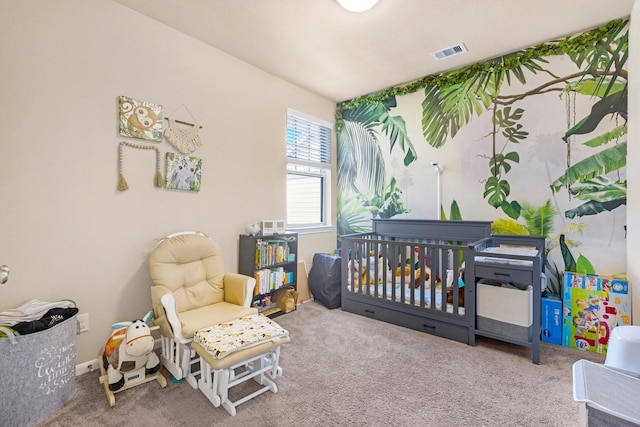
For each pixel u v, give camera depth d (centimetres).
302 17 239
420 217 358
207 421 160
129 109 228
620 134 246
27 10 185
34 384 157
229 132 299
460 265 320
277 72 335
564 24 248
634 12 221
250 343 173
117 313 225
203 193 279
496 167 305
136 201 235
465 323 250
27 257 187
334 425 158
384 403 175
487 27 251
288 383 195
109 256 221
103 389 188
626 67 242
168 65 252
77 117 205
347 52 292
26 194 186
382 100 388
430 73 338
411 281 280
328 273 346
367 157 404
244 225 315
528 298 224
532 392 185
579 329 243
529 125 287
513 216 296
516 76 292
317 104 402
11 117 180
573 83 265
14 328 153
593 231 259
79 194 207
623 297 229
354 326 288
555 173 275
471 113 319
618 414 104
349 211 422
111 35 220
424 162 353
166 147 253
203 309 222
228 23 247
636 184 216
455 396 182
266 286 306
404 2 220
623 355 160
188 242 234
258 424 158
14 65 181
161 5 225
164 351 216
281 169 353
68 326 176
